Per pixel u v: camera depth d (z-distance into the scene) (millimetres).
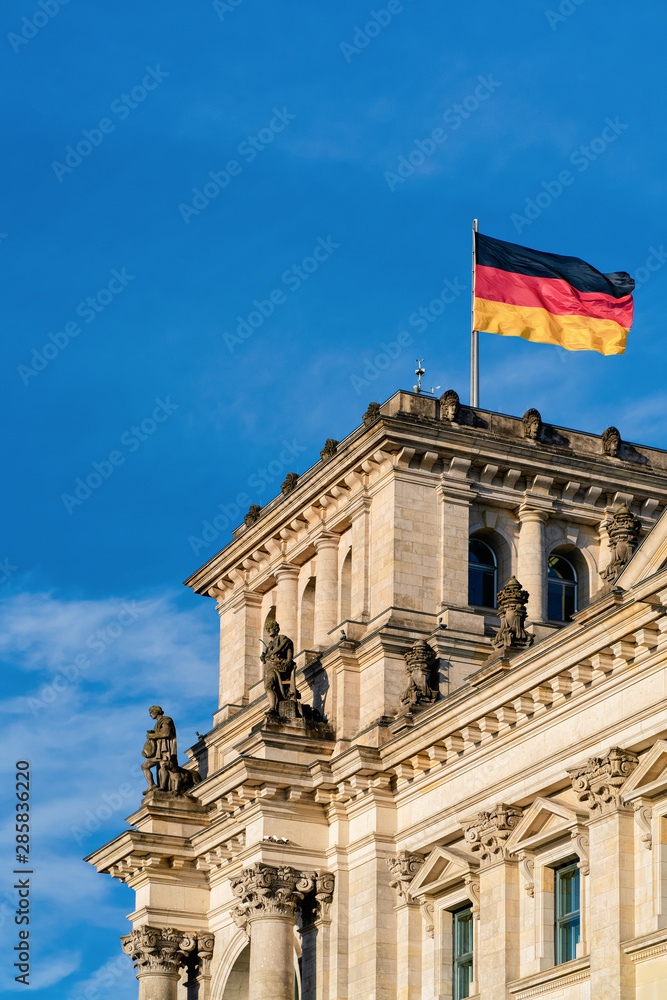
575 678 98062
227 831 122812
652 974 89938
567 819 98312
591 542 127375
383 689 116375
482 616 120375
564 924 100125
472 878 106250
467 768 107688
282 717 118250
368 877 113125
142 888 128625
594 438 129375
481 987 102625
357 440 123312
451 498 122375
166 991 126750
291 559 133625
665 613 91312
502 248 131750
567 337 129500
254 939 114375
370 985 110375
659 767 92938
